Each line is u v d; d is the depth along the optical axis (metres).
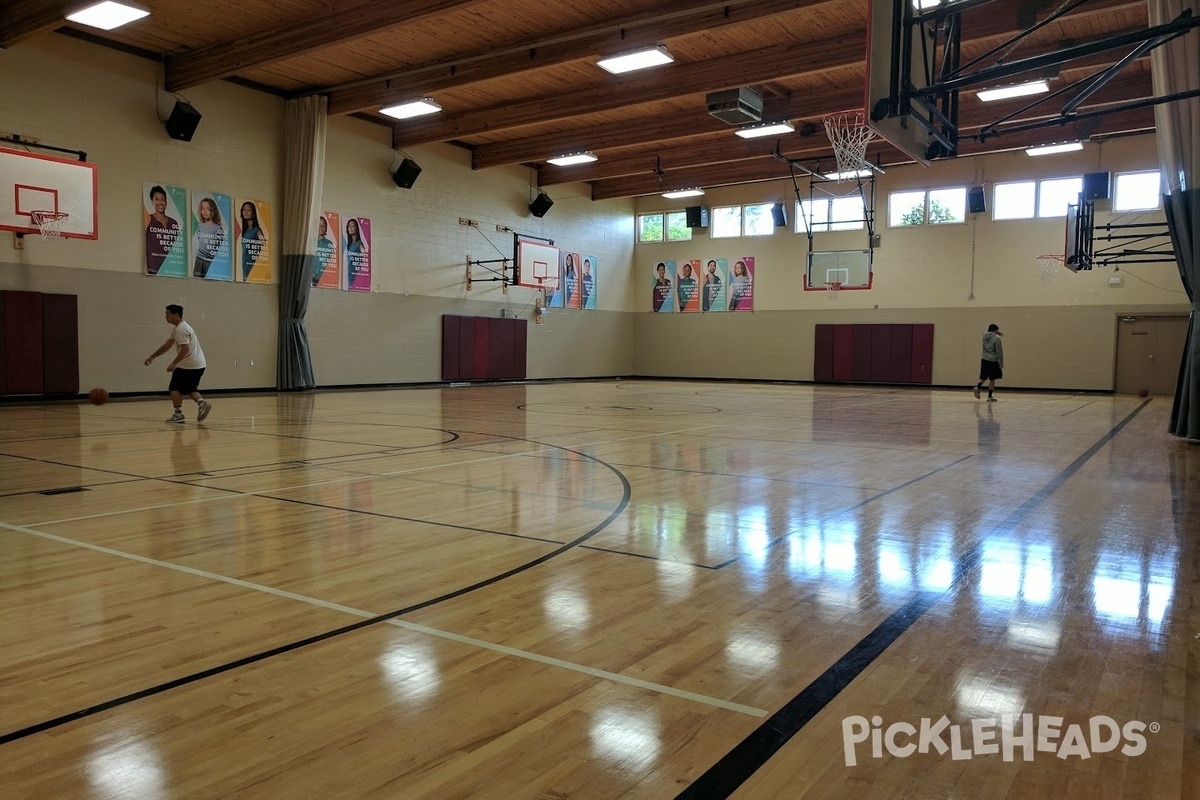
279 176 14.29
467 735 1.92
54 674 2.26
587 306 21.69
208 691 2.16
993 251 18.45
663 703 2.11
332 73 13.30
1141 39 4.56
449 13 10.62
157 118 12.50
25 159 10.85
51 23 10.05
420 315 17.03
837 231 20.28
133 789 1.67
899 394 16.52
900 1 5.74
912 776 1.76
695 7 10.30
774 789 1.70
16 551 3.58
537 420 9.98
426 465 6.19
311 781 1.71
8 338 11.04
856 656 2.45
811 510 4.60
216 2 10.54
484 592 3.05
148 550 3.62
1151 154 16.62
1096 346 17.52
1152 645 2.55
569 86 13.94
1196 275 7.65
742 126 14.93
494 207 18.72
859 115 15.02
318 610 2.83
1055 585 3.17
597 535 3.98
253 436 7.91
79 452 6.63
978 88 12.35
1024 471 6.06
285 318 14.29
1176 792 1.70
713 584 3.17
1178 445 7.63
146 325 12.52
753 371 21.62
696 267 22.42
